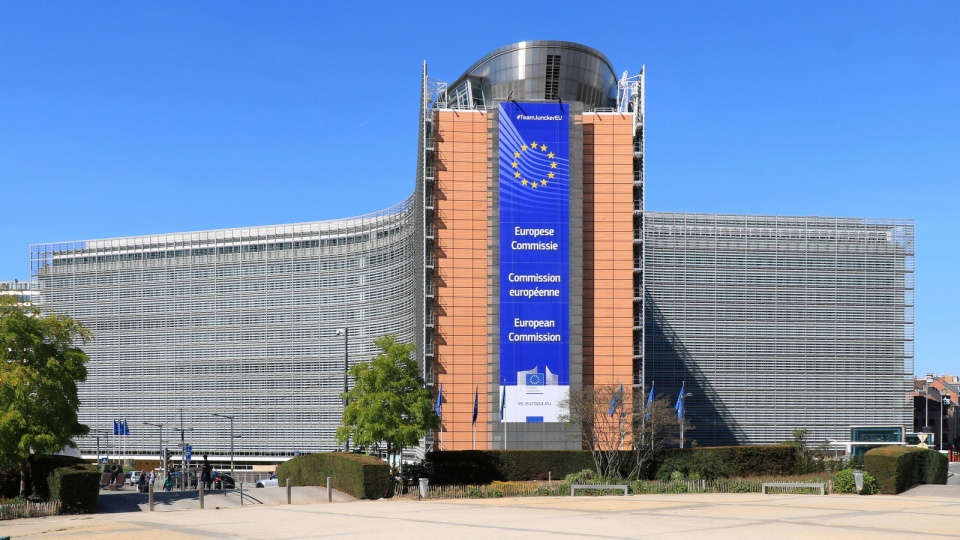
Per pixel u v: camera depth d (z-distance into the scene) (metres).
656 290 141.88
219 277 153.25
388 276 137.75
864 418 144.38
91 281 161.25
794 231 146.62
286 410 146.50
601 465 69.62
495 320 82.75
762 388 142.62
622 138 86.62
